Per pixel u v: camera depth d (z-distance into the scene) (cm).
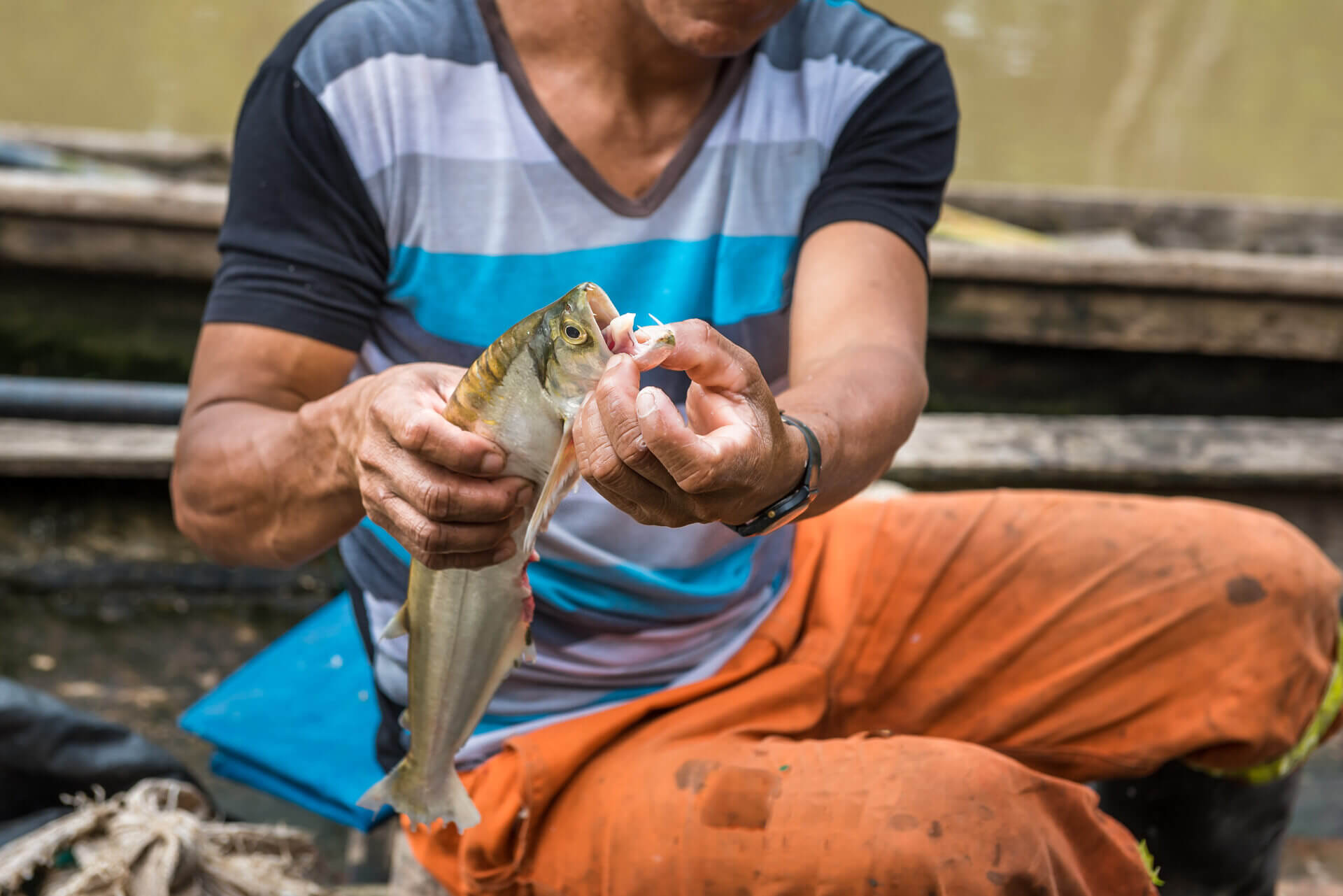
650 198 128
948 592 143
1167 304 303
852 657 142
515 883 123
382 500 93
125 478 249
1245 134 919
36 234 277
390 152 124
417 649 112
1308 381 319
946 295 303
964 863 106
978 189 466
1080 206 467
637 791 117
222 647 246
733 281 132
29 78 785
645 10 117
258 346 122
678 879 112
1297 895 177
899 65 138
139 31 887
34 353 291
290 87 123
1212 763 136
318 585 255
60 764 170
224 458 114
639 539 128
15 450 240
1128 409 320
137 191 277
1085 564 141
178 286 291
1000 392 318
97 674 235
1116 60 1007
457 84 125
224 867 156
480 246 126
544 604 129
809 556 149
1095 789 158
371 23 125
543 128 125
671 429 77
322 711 160
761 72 133
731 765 116
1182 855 143
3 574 247
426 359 131
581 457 82
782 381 140
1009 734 140
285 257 123
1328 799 210
